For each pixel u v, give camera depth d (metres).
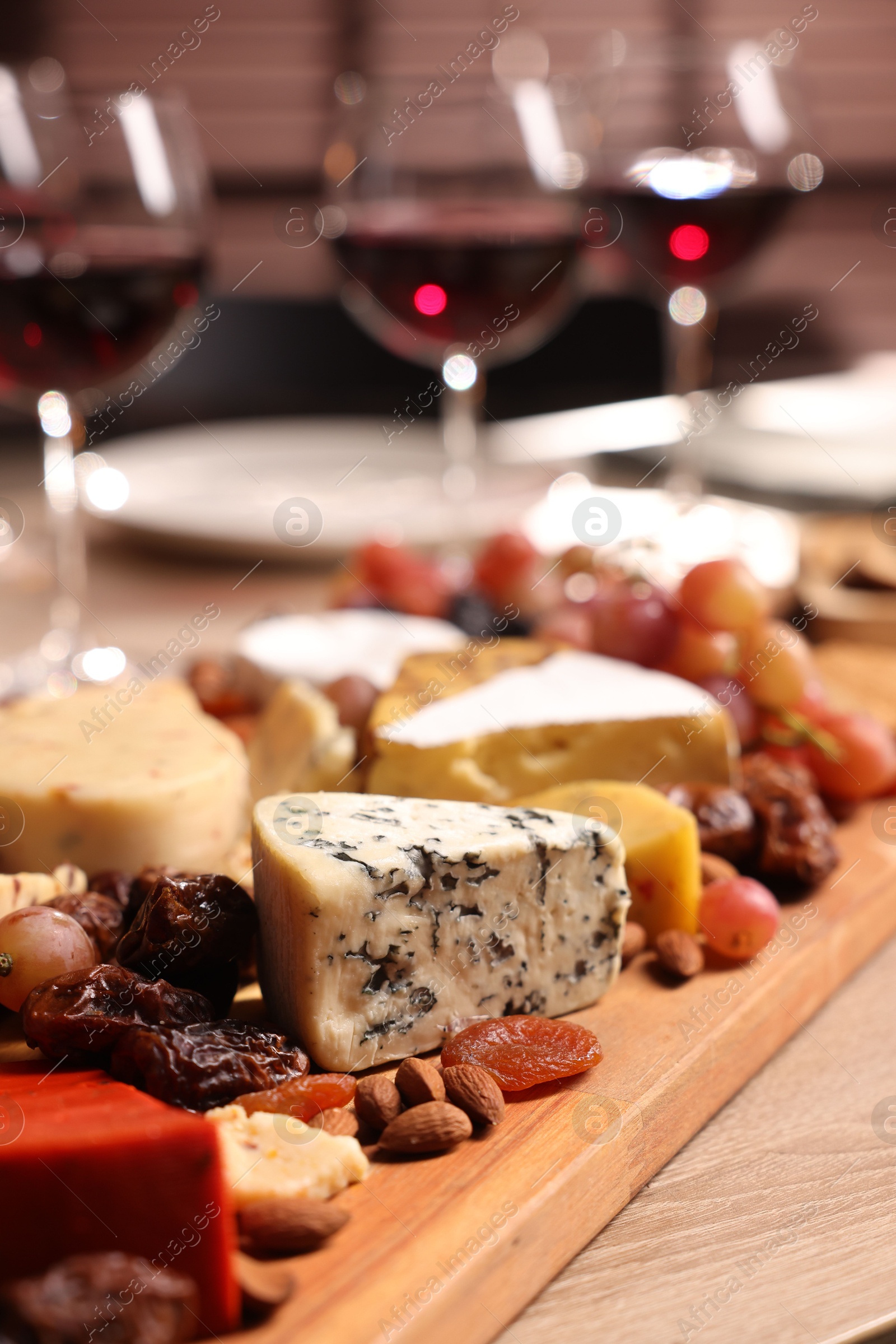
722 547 1.47
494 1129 0.79
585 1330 0.68
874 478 2.00
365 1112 0.78
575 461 2.28
